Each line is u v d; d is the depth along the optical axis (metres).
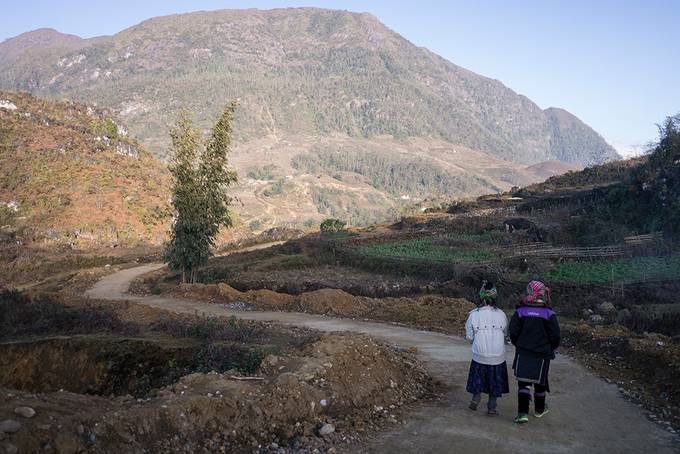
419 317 17.80
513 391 8.74
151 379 12.73
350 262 39.06
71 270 58.69
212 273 35.47
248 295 23.73
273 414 6.55
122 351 13.63
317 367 7.86
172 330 15.44
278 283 31.03
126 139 132.50
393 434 6.55
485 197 85.88
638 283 22.48
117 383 12.98
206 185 32.19
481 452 5.98
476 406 7.48
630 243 30.95
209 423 6.13
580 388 9.05
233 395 6.60
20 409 5.15
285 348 10.73
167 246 33.03
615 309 18.47
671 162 40.41
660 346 10.52
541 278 25.19
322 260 40.47
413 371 9.58
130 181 107.81
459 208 75.69
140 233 90.12
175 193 32.00
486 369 7.36
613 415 7.55
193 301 25.11
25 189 91.88
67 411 5.57
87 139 117.62
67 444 4.96
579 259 29.72
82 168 104.81
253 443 6.07
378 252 40.19
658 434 6.78
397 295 25.97
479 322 7.41
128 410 5.73
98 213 90.81
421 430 6.69
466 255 35.47
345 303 20.61
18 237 77.31
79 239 82.25
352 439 6.32
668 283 22.09
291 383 7.05
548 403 8.03
